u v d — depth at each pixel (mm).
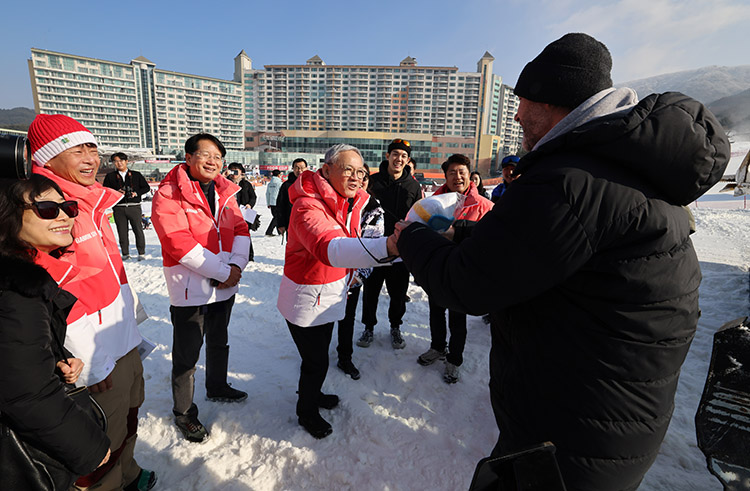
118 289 1756
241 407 2666
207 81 108438
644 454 1053
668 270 933
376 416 2564
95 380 1566
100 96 100250
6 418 1047
